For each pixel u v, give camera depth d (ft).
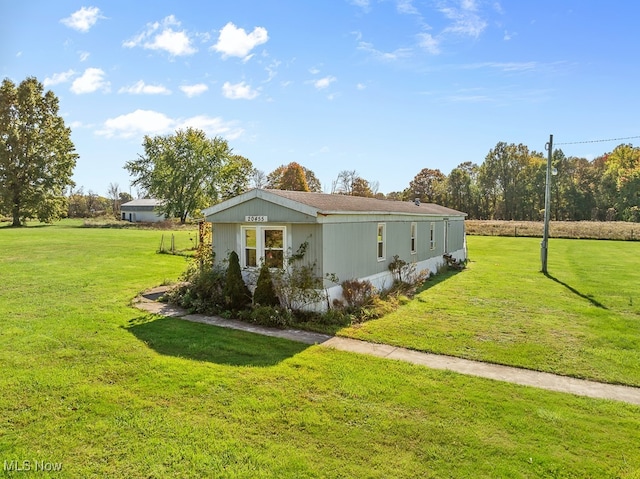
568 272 64.75
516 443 16.24
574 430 17.28
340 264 39.27
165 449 15.64
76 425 17.33
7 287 46.21
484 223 177.17
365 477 14.10
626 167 238.89
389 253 49.93
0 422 17.53
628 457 15.35
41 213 160.45
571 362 25.68
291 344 28.76
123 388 20.94
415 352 27.53
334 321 34.14
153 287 48.83
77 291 45.27
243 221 40.63
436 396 20.43
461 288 51.57
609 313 38.14
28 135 155.53
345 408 19.01
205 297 40.14
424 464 14.87
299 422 17.72
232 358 25.58
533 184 239.50
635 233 133.49
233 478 13.98
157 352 26.32
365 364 24.80
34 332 29.91
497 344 29.14
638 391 21.71
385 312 38.22
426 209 67.15
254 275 40.55
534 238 141.69
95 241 99.96
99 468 14.51
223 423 17.58
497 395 20.65
